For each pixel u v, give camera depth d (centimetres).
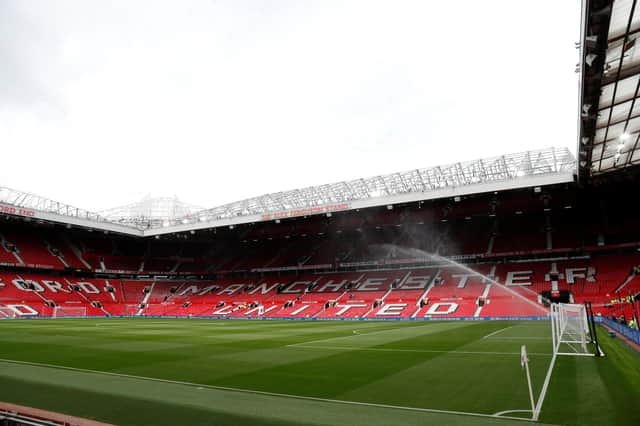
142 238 6894
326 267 5947
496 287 4609
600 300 3950
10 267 5622
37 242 6184
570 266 4669
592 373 1245
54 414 752
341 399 990
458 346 1994
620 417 807
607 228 4812
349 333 2822
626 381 1124
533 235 5162
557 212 5359
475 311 4250
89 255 6525
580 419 799
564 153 3828
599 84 1906
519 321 3806
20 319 4769
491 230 5550
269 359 1647
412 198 4447
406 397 1002
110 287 6397
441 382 1173
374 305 4853
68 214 5778
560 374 1244
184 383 1194
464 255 5231
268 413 868
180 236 6725
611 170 3369
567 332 2467
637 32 1580
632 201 4991
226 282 6712
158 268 6956
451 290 4784
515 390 1057
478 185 4141
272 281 6331
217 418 835
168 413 875
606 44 1645
